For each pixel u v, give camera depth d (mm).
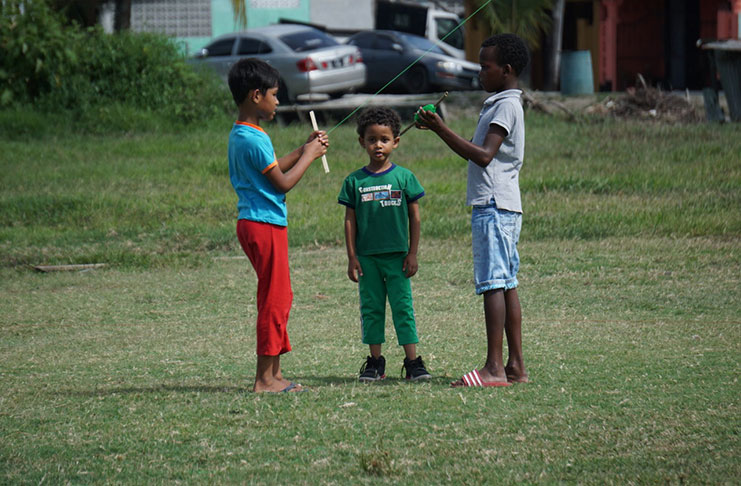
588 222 19203
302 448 6641
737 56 31344
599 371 8883
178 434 7023
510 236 8531
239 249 19016
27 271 17234
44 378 9297
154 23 51594
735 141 27719
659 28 48656
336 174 26359
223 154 29094
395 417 7348
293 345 10875
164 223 21219
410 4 44844
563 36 46531
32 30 33344
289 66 36000
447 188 23672
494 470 6059
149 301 14289
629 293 13375
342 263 17031
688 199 21094
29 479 6102
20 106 33312
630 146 27969
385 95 38531
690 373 8680
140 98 34438
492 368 8477
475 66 39625
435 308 13000
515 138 8477
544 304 12844
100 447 6754
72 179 25328
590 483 5793
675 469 6008
